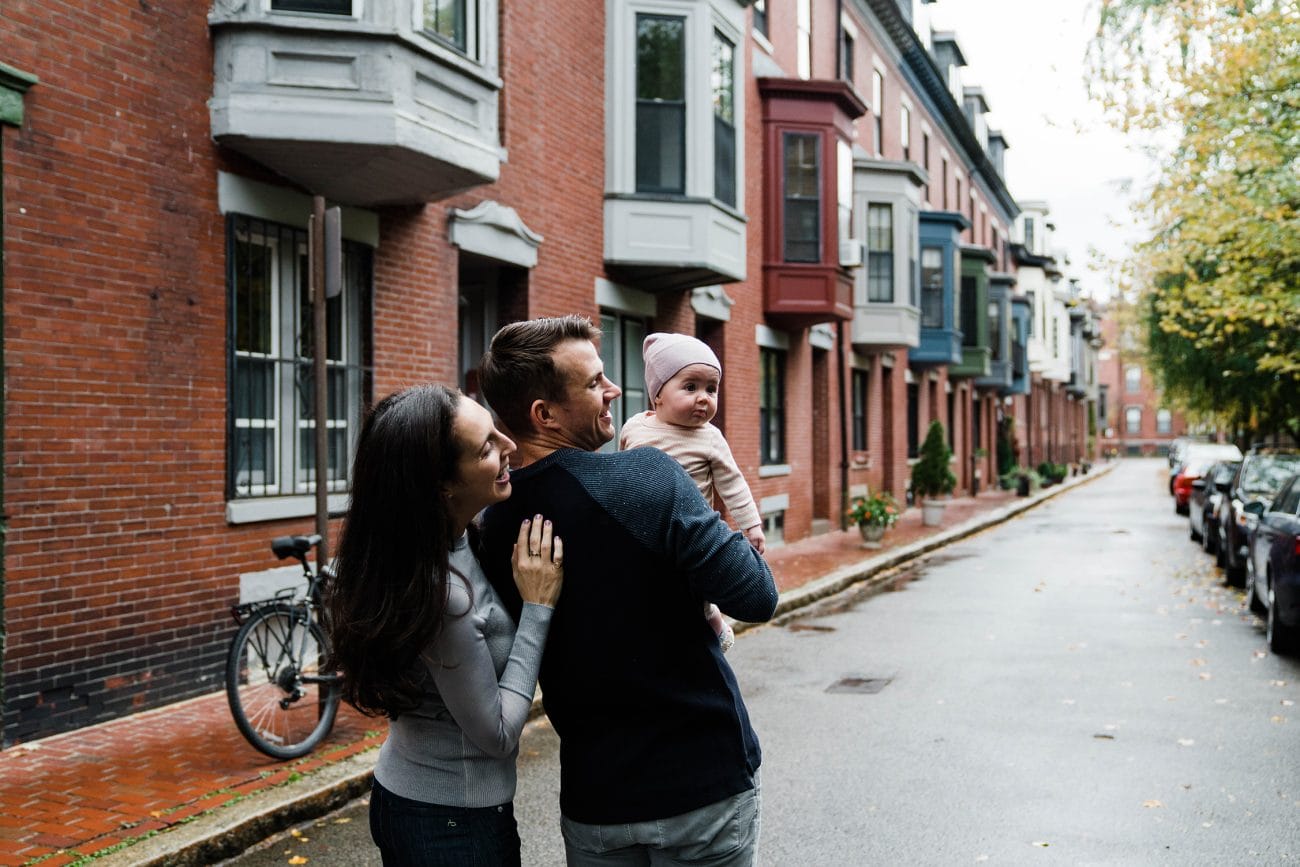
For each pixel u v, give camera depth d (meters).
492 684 2.16
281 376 8.26
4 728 6.11
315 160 7.86
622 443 3.03
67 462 6.45
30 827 4.82
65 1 6.41
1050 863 4.68
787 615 11.95
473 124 8.70
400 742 2.27
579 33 12.44
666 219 13.16
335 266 6.33
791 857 4.78
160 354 7.06
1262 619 11.45
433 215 9.77
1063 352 60.41
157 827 4.80
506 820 2.28
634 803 2.16
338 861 4.77
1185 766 6.12
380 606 2.11
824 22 21.70
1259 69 12.75
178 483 7.20
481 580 2.27
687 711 2.18
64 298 6.43
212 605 7.48
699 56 13.30
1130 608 12.30
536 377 2.31
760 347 18.53
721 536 2.14
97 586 6.64
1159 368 26.81
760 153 18.14
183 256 7.23
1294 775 5.93
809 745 6.66
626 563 2.16
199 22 7.34
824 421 21.59
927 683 8.42
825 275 18.30
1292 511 10.12
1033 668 8.97
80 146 6.52
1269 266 14.85
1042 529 24.02
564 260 12.12
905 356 27.89
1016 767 6.13
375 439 2.16
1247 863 4.66
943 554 18.67
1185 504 27.42
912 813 5.35
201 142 7.38
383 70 7.70
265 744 5.78
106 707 6.70
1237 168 13.76
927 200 31.14
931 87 30.39
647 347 3.05
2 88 6.02
